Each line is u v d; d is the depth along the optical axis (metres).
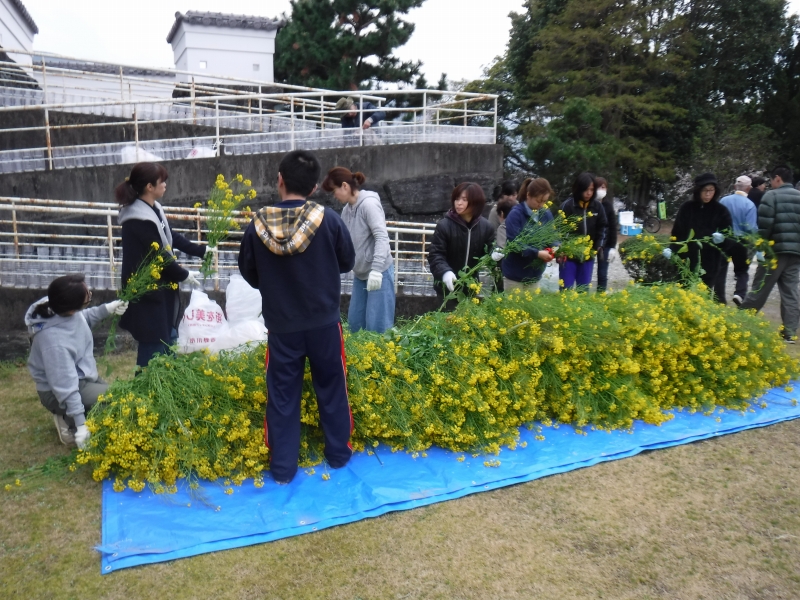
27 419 3.95
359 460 3.46
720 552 2.69
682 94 23.73
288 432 3.21
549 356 3.96
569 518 2.94
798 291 6.35
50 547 2.65
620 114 23.03
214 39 20.20
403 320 5.29
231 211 4.04
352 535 2.78
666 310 4.52
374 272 4.33
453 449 3.55
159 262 3.54
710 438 3.88
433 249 4.54
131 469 3.15
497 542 2.74
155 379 3.34
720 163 21.73
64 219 7.36
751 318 4.77
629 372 4.03
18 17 16.61
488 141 10.89
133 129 9.84
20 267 5.65
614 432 3.88
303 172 3.16
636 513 2.98
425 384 3.70
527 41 25.36
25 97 9.78
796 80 26.69
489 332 3.84
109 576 2.48
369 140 10.39
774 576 2.54
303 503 3.00
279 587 2.43
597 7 22.70
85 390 3.52
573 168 20.33
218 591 2.40
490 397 3.62
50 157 7.95
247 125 11.81
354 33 18.77
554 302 4.14
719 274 6.09
